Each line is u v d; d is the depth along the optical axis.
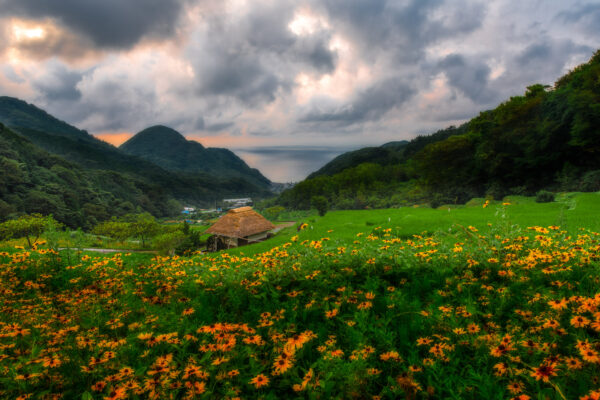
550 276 4.44
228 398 2.40
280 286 4.96
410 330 3.45
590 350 2.31
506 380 2.62
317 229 28.44
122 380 2.56
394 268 5.30
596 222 13.09
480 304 4.14
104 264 6.62
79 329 3.75
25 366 2.78
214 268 5.88
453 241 7.43
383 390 2.46
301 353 3.04
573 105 46.62
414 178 120.75
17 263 6.54
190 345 3.46
